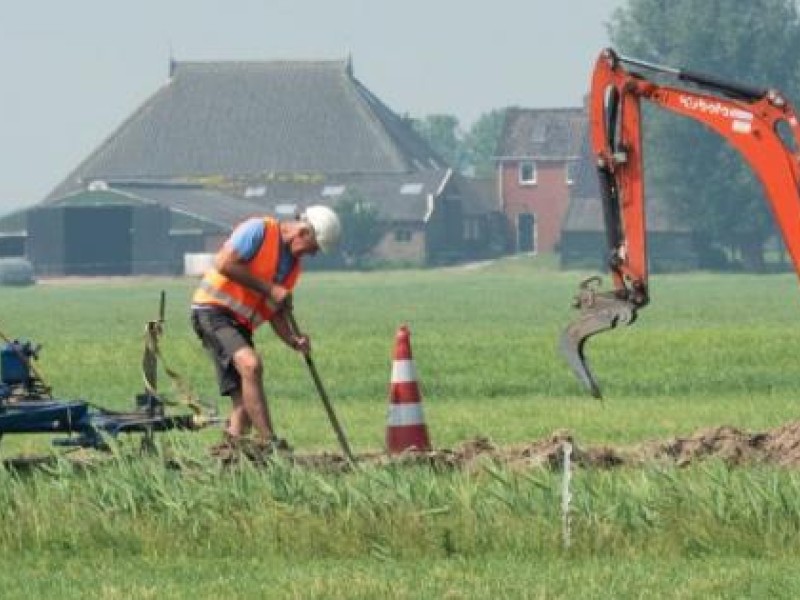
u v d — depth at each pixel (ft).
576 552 70.69
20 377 93.45
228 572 67.51
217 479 76.64
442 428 121.80
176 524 73.97
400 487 74.59
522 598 61.26
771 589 61.98
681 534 71.26
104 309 432.25
